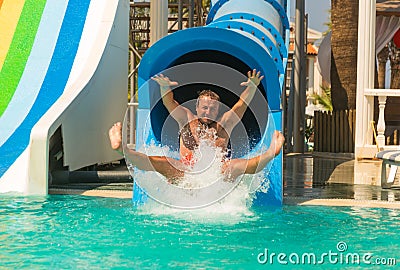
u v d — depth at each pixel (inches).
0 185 291.6
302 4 684.1
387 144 585.0
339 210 245.6
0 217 219.9
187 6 674.2
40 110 340.2
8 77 368.5
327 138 632.4
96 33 391.2
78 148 341.4
